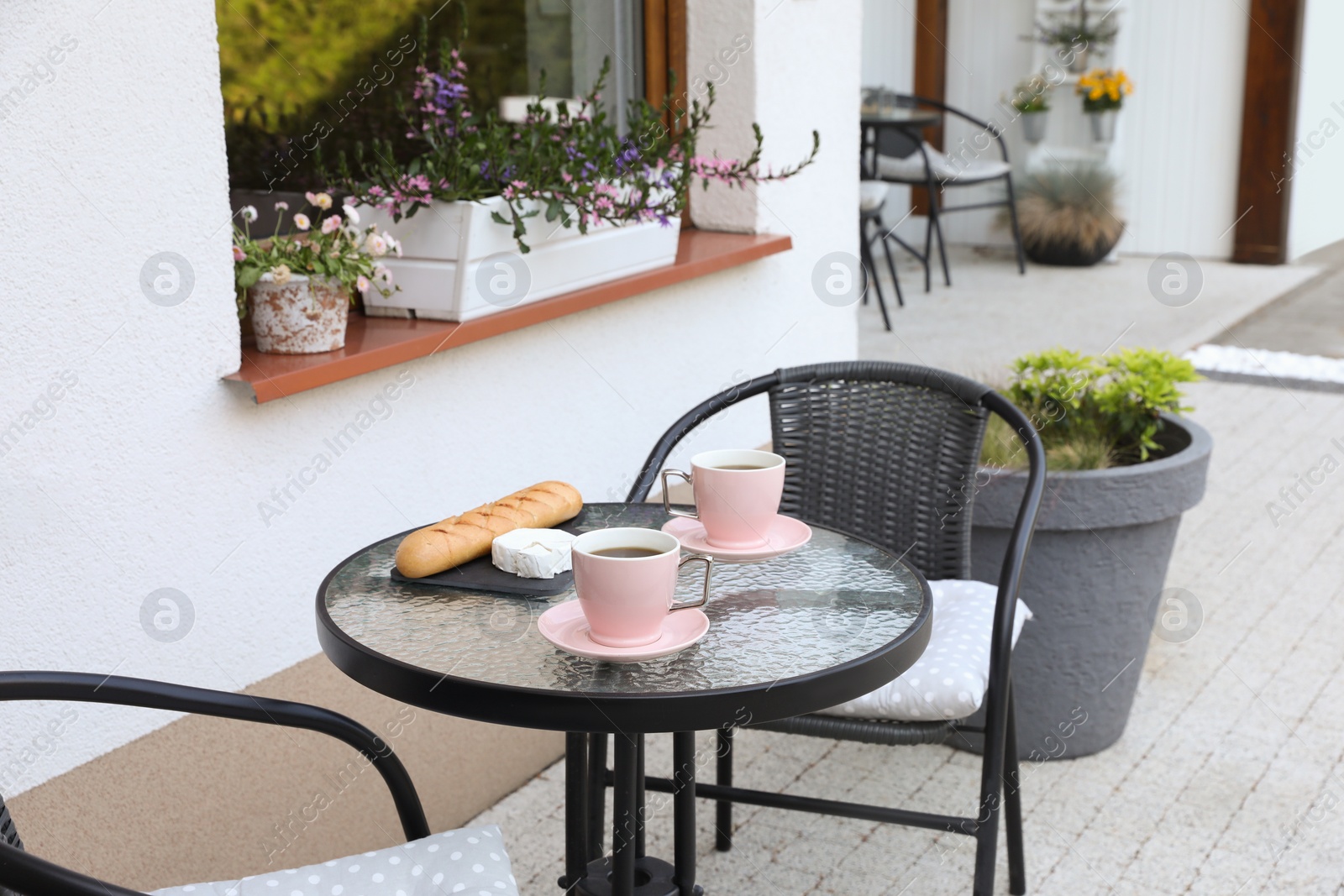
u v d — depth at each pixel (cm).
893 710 165
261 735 186
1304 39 724
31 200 147
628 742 149
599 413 241
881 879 203
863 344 546
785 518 162
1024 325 592
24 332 148
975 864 184
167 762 173
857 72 306
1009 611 167
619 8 270
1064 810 223
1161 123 768
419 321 204
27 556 152
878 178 638
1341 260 763
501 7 249
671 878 168
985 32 805
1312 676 273
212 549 174
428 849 133
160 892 124
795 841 214
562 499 157
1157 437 257
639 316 247
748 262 271
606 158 221
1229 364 539
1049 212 741
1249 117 739
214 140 166
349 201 204
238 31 200
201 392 169
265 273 176
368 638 125
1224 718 255
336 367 178
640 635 119
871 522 206
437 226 199
